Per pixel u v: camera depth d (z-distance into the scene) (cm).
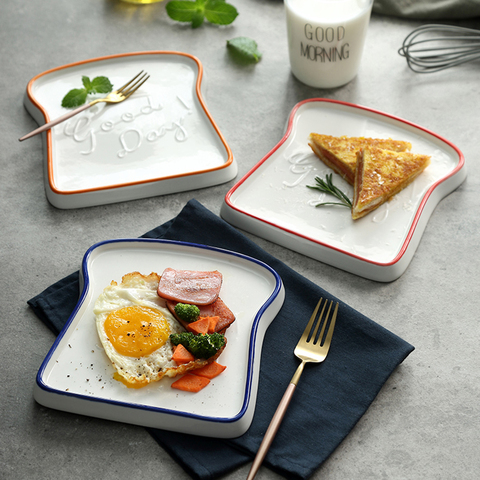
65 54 211
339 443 111
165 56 200
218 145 172
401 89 195
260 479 108
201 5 216
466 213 157
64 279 140
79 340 123
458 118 183
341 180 161
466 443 113
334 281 142
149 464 110
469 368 125
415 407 119
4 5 233
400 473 109
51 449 113
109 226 156
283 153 169
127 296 126
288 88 197
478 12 212
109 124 179
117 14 229
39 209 161
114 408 112
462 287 140
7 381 124
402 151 163
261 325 126
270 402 117
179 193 165
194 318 120
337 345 125
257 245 143
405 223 149
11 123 185
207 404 113
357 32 179
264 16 228
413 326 133
